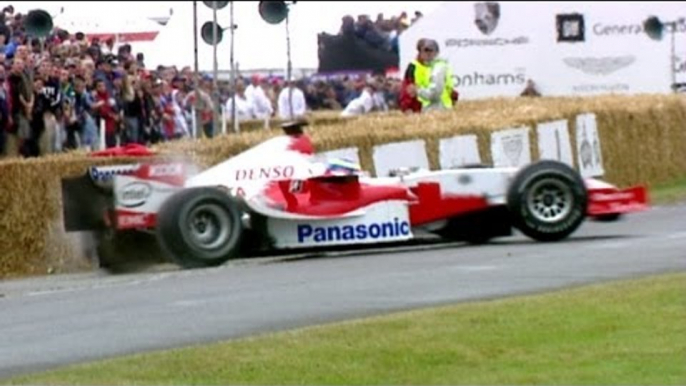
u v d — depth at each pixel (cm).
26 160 3145
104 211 3066
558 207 3119
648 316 2030
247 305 2359
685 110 4472
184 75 4656
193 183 3048
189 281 2738
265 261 3069
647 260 2664
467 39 5662
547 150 4069
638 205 3244
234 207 2972
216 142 3444
